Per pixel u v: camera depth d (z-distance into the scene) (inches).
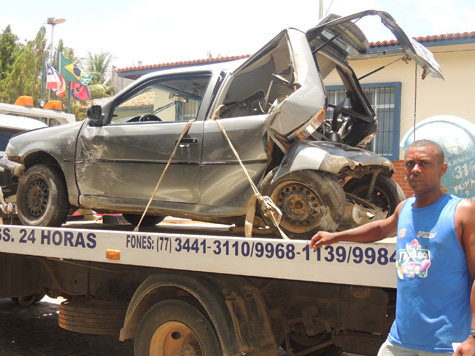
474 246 98.0
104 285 213.2
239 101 200.2
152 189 200.2
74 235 181.8
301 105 168.7
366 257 128.3
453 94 477.4
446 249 100.1
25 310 309.1
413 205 109.0
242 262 146.6
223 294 155.6
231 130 185.5
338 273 131.8
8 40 1074.1
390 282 125.0
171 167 196.2
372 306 157.1
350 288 158.2
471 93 472.1
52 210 220.2
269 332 161.6
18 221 262.7
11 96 958.4
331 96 385.4
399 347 105.9
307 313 165.5
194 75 204.2
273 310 170.4
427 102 486.0
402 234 107.2
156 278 165.9
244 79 200.2
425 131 327.9
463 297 100.0
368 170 192.4
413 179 105.7
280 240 140.9
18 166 236.7
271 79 200.1
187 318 156.6
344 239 125.0
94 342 247.3
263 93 201.5
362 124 222.8
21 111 330.3
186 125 193.5
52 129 228.7
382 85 495.8
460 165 313.6
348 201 183.9
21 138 235.6
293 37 180.4
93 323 201.0
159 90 217.3
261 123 180.4
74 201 219.0
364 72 494.9
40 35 1038.4
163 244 161.8
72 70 814.5
